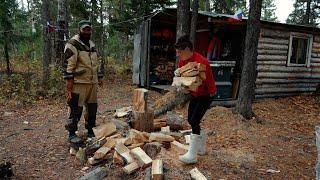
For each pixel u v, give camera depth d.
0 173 4.83
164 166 4.58
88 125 6.30
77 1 16.58
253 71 8.34
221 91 10.41
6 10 14.83
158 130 6.55
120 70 19.31
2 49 19.27
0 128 7.41
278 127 8.08
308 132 7.89
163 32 14.29
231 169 4.91
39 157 5.72
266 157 5.74
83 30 5.77
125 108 8.14
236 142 6.44
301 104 11.27
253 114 8.56
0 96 10.46
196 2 10.27
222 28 11.79
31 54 20.86
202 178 4.23
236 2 21.19
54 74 11.59
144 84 13.17
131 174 4.68
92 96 6.09
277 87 12.18
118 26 17.28
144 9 16.48
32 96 10.63
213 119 8.04
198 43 13.65
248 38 8.23
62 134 6.97
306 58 12.98
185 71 4.54
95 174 4.68
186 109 8.53
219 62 10.30
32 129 7.34
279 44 11.98
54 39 13.29
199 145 5.28
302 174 5.12
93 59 5.97
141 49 13.27
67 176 5.00
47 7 13.25
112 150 5.43
